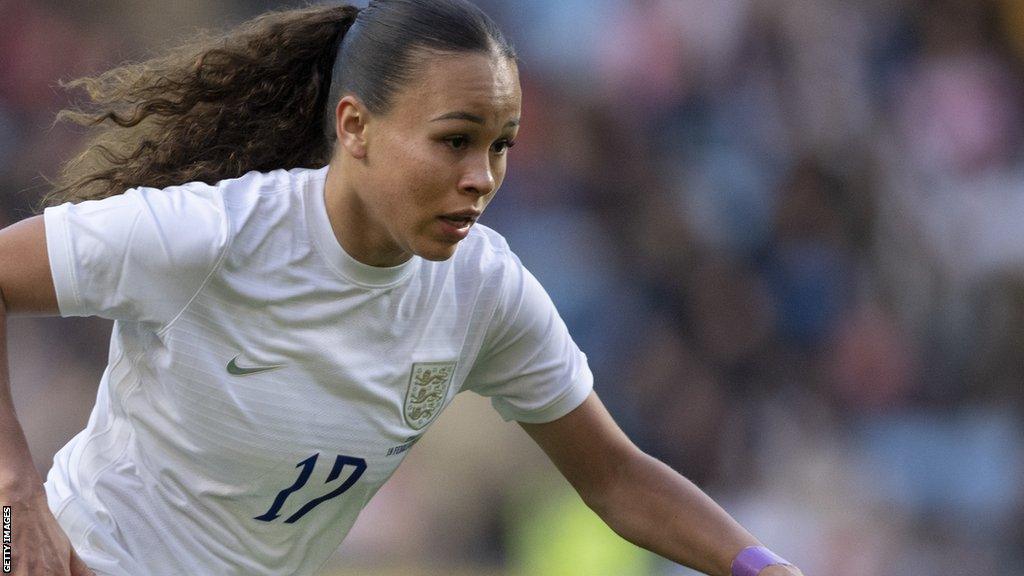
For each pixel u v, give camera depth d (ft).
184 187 31.76
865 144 111.75
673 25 114.73
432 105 29.63
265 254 31.58
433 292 33.32
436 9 29.99
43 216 30.58
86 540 33.55
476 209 30.35
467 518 88.53
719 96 113.91
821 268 105.91
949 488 98.99
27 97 107.24
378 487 35.81
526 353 35.24
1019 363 104.32
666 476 36.40
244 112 34.50
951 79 115.85
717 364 100.63
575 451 36.76
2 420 29.68
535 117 111.65
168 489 33.71
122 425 33.99
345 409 33.17
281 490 33.78
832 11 115.75
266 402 32.53
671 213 106.42
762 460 97.14
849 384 102.53
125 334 33.09
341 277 31.99
